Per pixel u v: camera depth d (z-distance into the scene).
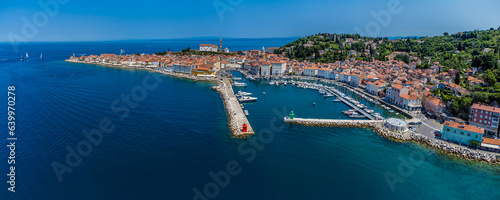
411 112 153.38
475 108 120.81
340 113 155.88
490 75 184.75
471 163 97.44
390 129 124.19
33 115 137.75
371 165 96.06
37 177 84.12
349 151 106.00
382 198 78.75
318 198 77.81
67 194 77.06
